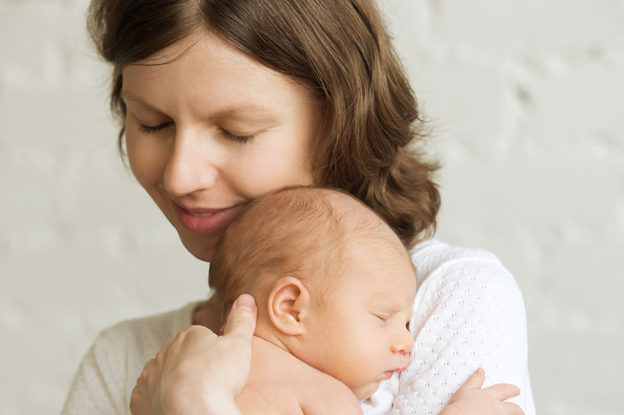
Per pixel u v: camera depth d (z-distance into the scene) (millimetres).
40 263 1864
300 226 892
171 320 1072
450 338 900
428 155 1402
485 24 1673
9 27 1848
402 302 893
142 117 938
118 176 1831
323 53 932
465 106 1681
